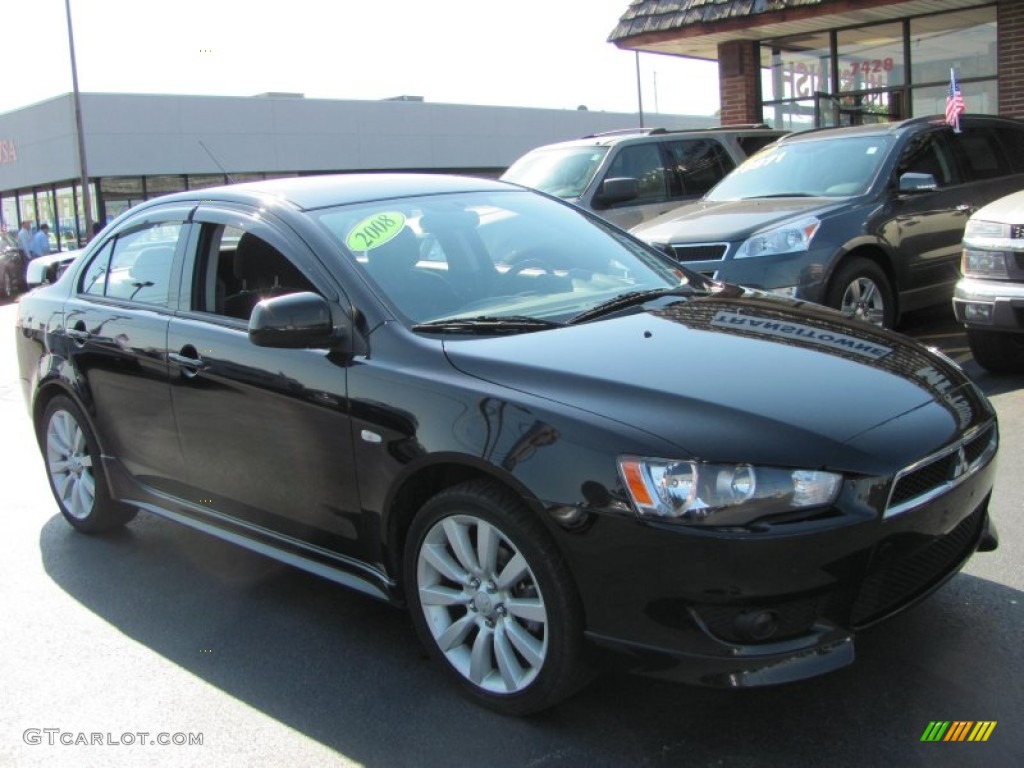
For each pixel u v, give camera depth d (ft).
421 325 11.89
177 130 104.42
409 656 12.39
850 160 27.35
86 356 15.96
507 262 13.85
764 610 9.10
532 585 10.30
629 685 11.16
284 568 15.61
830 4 40.16
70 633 13.58
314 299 11.78
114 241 16.66
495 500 10.31
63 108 99.71
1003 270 21.34
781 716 10.32
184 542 16.98
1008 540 14.14
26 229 81.10
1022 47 38.78
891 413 10.06
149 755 10.50
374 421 11.34
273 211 13.66
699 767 9.59
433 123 124.67
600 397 10.02
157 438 14.85
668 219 27.58
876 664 11.12
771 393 10.02
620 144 34.47
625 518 9.32
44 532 17.88
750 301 13.61
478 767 9.88
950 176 28.19
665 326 11.95
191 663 12.53
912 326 29.94
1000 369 23.54
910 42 42.63
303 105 113.09
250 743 10.62
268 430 12.80
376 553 11.86
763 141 38.32
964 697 10.41
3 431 26.13
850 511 9.18
